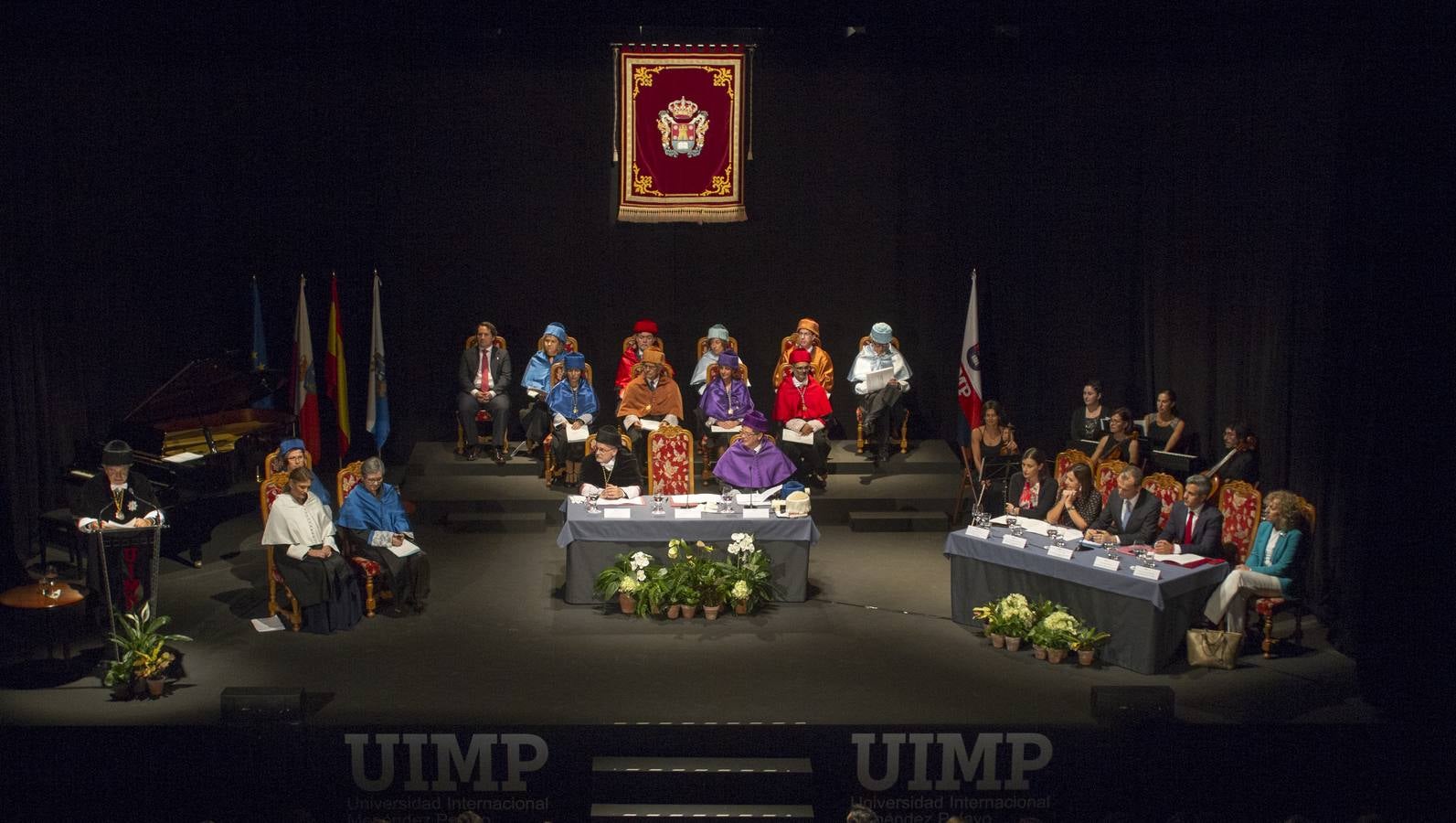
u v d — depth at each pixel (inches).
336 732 322.0
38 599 344.8
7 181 418.0
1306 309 403.5
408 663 360.5
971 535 386.9
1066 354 522.0
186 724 321.7
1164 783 328.2
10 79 418.6
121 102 470.6
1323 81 391.5
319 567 377.4
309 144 514.9
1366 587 360.5
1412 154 352.5
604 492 414.3
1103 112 499.2
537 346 530.9
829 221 530.9
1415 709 333.1
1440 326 347.6
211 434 444.5
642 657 366.3
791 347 510.3
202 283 511.5
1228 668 358.9
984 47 510.3
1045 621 365.4
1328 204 390.0
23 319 428.8
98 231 465.4
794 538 401.4
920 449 526.6
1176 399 479.8
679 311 538.3
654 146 513.0
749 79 509.7
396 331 532.7
